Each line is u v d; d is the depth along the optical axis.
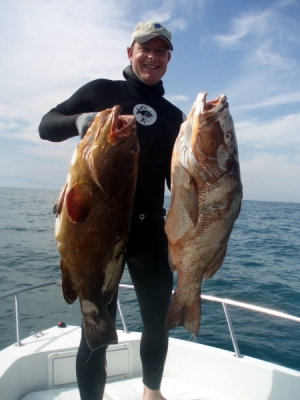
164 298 2.77
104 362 2.63
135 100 2.76
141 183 2.70
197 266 2.46
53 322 6.56
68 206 2.09
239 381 3.31
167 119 2.84
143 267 2.74
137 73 2.75
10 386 3.06
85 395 2.57
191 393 3.32
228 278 10.77
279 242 20.92
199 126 2.38
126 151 2.22
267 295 9.02
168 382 3.49
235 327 6.29
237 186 2.46
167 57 2.74
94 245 2.20
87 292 2.24
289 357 5.20
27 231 21.70
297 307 8.09
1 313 7.06
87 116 2.27
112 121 2.17
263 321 6.61
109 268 2.30
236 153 2.48
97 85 2.80
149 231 2.73
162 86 2.89
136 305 7.65
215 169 2.38
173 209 2.46
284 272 11.98
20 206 47.84
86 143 2.19
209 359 3.47
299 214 61.41
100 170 2.16
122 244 2.34
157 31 2.57
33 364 3.29
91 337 2.21
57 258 13.52
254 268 12.58
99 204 2.18
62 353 3.38
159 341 2.80
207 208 2.40
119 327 6.46
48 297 8.18
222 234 2.45
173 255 2.50
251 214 53.97
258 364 3.29
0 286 9.41
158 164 2.76
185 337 5.86
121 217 2.29
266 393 3.18
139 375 3.60
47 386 3.34
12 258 13.38
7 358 3.21
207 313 7.08
